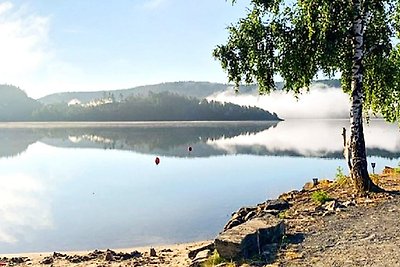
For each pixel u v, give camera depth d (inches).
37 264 643.5
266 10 652.1
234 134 6781.5
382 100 735.7
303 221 531.5
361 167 637.9
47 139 5693.9
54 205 1300.4
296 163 2375.7
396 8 637.3
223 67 671.1
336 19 616.1
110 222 1033.5
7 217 1130.7
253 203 1210.0
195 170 2191.2
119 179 1907.0
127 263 606.2
